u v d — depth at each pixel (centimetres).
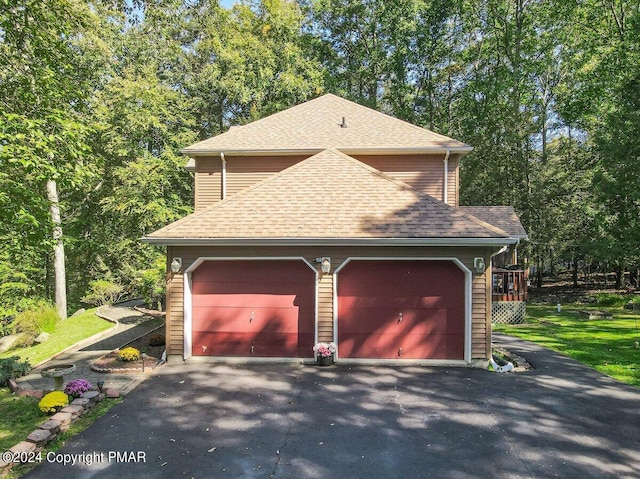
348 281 969
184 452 558
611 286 2833
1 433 617
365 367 932
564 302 2272
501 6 2791
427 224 948
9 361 966
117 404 723
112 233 2342
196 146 1413
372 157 1402
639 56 2083
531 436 597
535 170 2489
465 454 548
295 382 832
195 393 774
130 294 2503
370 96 3294
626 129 1758
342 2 3197
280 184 1093
